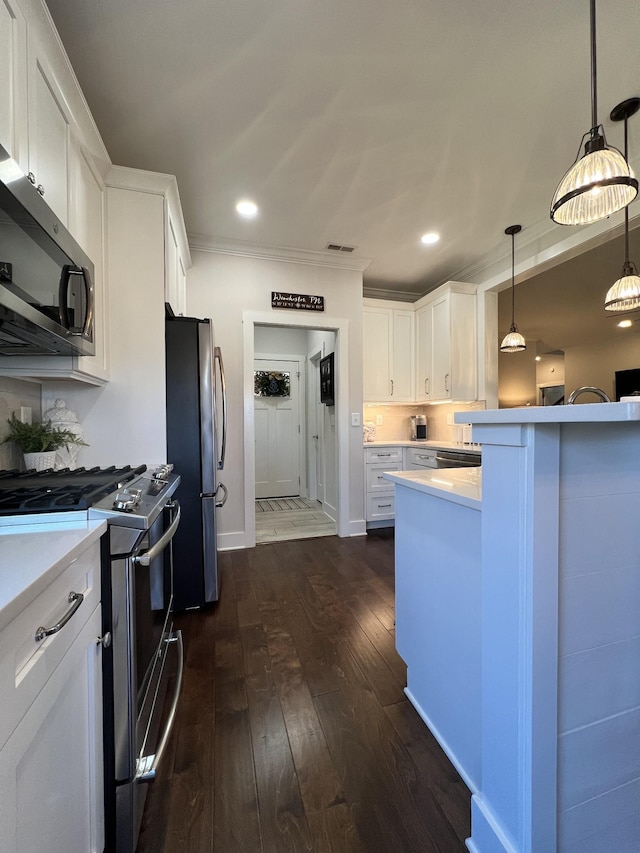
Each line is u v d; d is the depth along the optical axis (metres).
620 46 1.47
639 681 0.92
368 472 3.76
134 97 1.70
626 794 0.92
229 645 1.84
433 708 1.31
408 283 4.18
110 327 1.96
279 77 1.61
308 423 5.46
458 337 3.63
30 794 0.59
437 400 3.78
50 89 1.24
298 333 5.54
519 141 2.00
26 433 1.55
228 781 1.14
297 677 1.61
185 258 2.84
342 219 2.78
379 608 2.21
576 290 4.28
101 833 0.89
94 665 0.88
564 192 1.41
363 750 1.25
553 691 0.82
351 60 1.53
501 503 0.87
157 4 1.31
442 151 2.07
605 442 0.85
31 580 0.59
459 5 1.32
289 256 3.34
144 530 0.96
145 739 1.08
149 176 1.95
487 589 0.93
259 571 2.76
